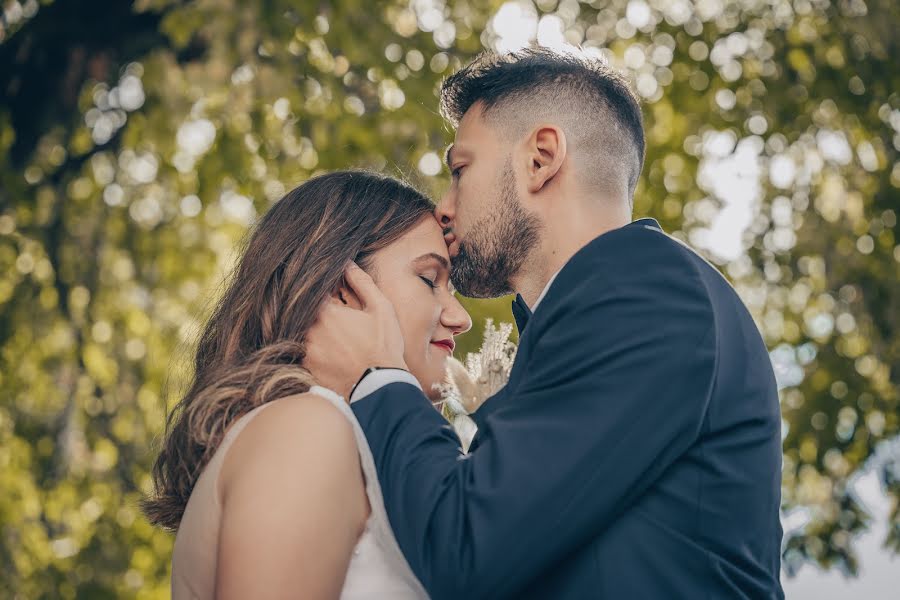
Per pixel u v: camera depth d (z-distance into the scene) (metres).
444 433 1.82
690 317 1.81
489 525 1.66
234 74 6.20
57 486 7.27
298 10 5.93
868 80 7.05
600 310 1.81
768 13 7.22
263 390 1.92
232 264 2.42
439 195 5.91
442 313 2.22
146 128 6.50
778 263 7.34
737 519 1.81
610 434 1.72
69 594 7.02
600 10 7.11
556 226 2.11
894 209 7.28
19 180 6.41
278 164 6.43
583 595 1.73
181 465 1.97
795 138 7.11
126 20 6.11
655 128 7.25
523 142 2.15
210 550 1.80
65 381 7.32
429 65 6.36
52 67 6.12
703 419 1.80
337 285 2.16
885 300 7.23
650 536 1.75
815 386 7.28
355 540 1.78
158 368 7.55
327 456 1.75
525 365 1.92
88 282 7.30
